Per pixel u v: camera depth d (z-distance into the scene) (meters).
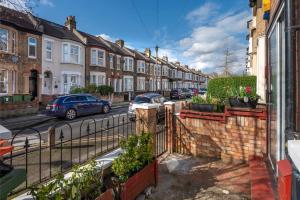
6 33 16.06
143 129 4.61
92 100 15.08
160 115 10.55
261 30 9.28
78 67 22.86
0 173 1.87
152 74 40.62
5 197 1.78
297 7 2.14
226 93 7.51
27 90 17.80
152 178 3.84
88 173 2.72
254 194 3.21
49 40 19.78
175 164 4.93
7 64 16.03
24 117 13.82
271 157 4.08
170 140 5.73
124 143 3.60
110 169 3.50
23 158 5.52
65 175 2.96
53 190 2.32
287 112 2.17
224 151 5.13
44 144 6.86
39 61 18.83
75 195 2.37
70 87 21.86
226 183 4.01
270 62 4.22
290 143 1.60
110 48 29.02
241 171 4.48
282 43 3.04
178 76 54.66
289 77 2.15
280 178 1.73
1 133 2.04
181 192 3.74
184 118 5.61
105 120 12.20
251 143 4.84
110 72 28.56
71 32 24.39
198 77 72.88
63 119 13.33
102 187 2.96
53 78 20.17
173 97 32.06
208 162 5.03
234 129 5.02
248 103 5.05
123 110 18.27
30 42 18.17
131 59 33.66
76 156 5.77
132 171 3.37
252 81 13.97
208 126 5.32
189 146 5.55
